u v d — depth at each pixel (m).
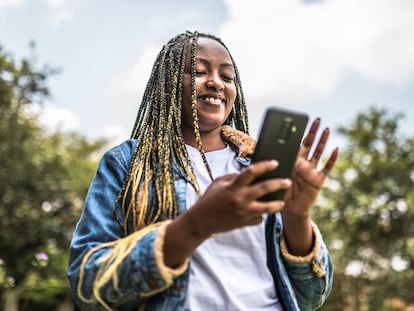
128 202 1.56
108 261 1.36
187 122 1.79
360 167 16.36
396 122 16.44
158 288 1.29
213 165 1.73
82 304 1.41
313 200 1.41
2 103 12.73
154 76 1.85
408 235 15.74
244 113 1.94
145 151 1.65
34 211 13.32
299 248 1.53
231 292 1.49
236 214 1.18
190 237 1.25
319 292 1.58
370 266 16.83
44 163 14.06
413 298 15.55
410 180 16.06
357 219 16.19
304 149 1.41
